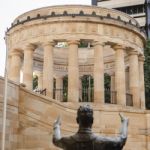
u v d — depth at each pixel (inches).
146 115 1483.8
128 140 1440.7
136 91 1667.1
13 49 1684.3
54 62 1999.3
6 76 948.0
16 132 1056.2
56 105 1183.6
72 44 1572.3
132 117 1472.7
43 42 1593.3
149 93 2343.8
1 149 959.0
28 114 1095.6
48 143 1130.7
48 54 1574.8
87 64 2022.6
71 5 1608.0
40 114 1126.4
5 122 945.5
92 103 1497.3
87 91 2226.9
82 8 1612.9
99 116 1443.2
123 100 1587.1
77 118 307.9
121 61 1628.9
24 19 1679.4
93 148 294.7
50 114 1157.7
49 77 1555.1
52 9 1617.9
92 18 1584.6
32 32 1622.8
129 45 1670.8
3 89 1014.4
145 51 2381.9
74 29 1579.7
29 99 1106.1
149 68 2356.1
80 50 2038.6
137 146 1449.3
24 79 1600.6
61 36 1577.3
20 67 1745.8
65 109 1218.6
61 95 2022.6
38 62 1934.1
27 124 1088.8
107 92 2262.6
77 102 1507.1
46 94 1530.5
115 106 1513.3
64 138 303.0
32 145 1091.3
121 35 1644.9
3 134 909.8
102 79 1560.0
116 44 1632.6
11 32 1700.3
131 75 1691.7
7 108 1021.2
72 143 299.0
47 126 1137.4
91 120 305.4
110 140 295.4
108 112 1457.9
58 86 2023.9
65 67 2017.7
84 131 302.7
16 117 1059.9
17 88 1072.8
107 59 1962.4
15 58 1688.0
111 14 1651.1
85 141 297.0
